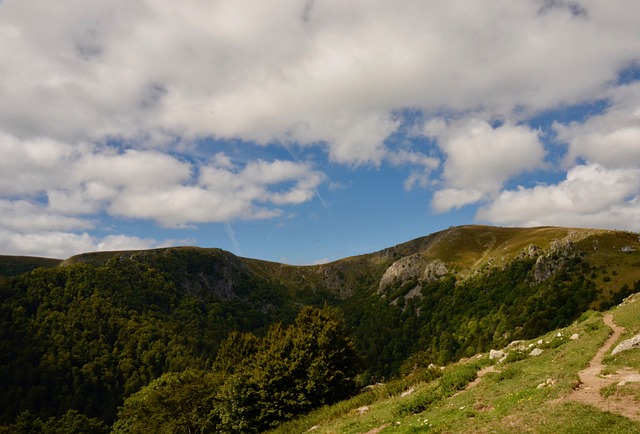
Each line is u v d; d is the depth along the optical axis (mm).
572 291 145250
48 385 142875
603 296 135500
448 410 22000
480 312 175250
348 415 32812
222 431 47938
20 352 154875
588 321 36969
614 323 32938
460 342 166125
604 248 170375
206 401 56656
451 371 33438
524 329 137000
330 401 46156
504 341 138625
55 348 162625
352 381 51156
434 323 198125
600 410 14836
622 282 139375
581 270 158125
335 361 49219
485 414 19094
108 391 148375
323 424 32938
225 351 69812
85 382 147500
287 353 49781
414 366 110562
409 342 198250
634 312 32625
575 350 27375
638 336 23750
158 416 57594
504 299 173750
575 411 15281
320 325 53125
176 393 57781
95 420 99000
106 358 164375
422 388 31734
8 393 134375
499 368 29297
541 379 22016
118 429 74375
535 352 30406
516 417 16938
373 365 184375
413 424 21531
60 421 96625
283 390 46406
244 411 46312
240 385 47500
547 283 161000
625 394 16156
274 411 44250
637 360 21078
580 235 197375
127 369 159875
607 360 22781
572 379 19453
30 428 93188
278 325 62562
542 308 143875
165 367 166000
